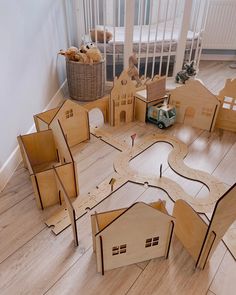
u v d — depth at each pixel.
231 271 1.12
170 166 1.66
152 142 1.88
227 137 1.96
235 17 3.24
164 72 3.04
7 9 1.46
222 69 3.33
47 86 2.17
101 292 1.04
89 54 2.33
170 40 2.65
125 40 2.51
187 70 2.71
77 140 1.84
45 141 1.54
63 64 2.61
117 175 1.58
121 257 1.08
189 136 1.96
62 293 1.03
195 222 1.05
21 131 1.73
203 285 1.07
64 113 1.67
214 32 3.37
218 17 3.25
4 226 1.28
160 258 1.15
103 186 1.50
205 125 2.02
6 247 1.19
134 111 2.13
